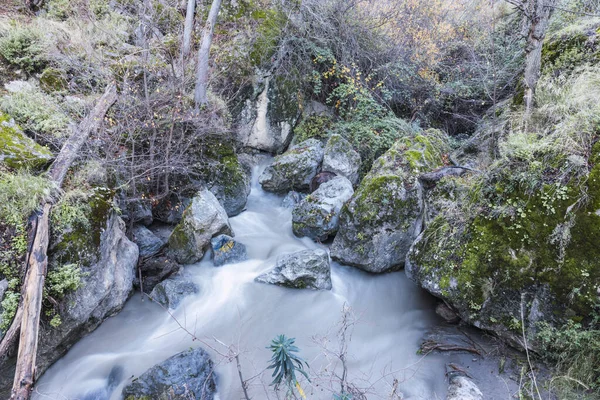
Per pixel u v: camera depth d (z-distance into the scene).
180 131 5.54
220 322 4.32
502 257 3.52
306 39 7.51
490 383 3.32
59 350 3.62
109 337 4.00
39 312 3.03
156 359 3.75
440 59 8.28
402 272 5.05
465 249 3.81
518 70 6.67
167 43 6.61
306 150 6.78
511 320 3.48
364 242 4.96
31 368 2.79
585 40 5.27
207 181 6.12
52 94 5.12
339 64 7.72
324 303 4.61
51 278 3.33
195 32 7.07
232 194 6.33
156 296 4.50
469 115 7.73
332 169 6.68
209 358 3.70
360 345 4.07
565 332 3.11
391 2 8.77
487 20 8.79
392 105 8.08
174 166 5.19
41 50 5.44
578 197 3.17
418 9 8.80
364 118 7.30
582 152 3.27
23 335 2.86
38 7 6.89
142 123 5.00
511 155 3.68
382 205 4.87
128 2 7.18
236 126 7.01
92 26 6.09
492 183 3.80
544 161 3.45
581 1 6.40
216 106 6.20
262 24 7.41
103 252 3.87
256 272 5.11
